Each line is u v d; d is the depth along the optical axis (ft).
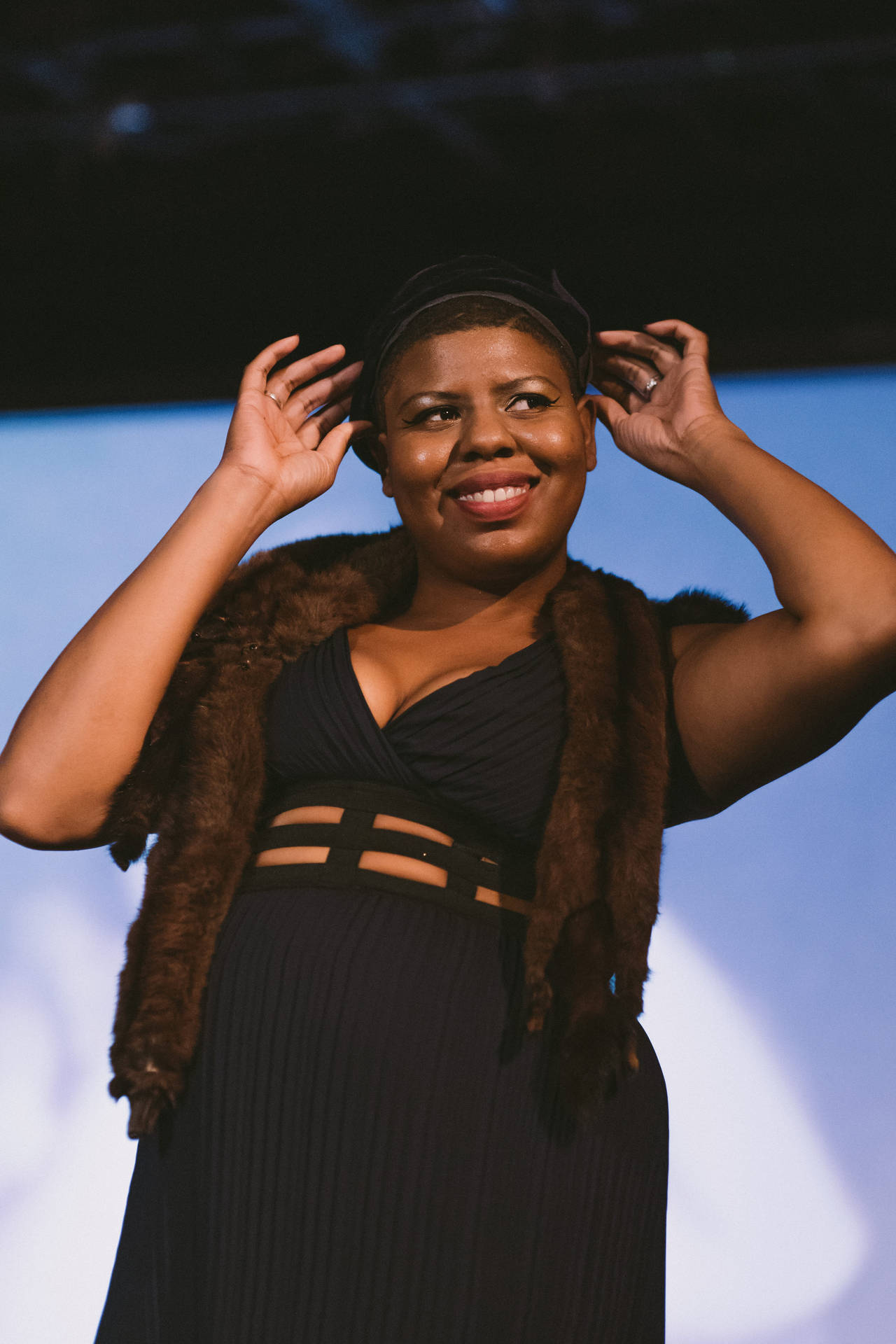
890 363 31.63
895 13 27.43
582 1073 6.55
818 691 7.27
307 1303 6.52
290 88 30.76
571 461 8.18
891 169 31.01
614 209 32.60
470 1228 6.57
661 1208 7.34
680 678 7.84
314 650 8.02
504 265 8.38
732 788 7.84
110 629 7.63
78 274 35.50
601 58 29.19
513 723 7.49
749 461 8.13
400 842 7.29
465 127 31.30
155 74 30.83
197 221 34.45
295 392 9.20
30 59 29.78
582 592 8.02
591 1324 6.82
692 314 32.86
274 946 7.07
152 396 35.96
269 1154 6.77
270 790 7.89
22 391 36.42
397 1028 6.79
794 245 32.09
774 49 28.35
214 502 8.04
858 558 7.35
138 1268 7.10
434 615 8.34
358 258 34.35
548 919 6.90
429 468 8.12
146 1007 7.06
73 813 7.56
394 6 28.22
